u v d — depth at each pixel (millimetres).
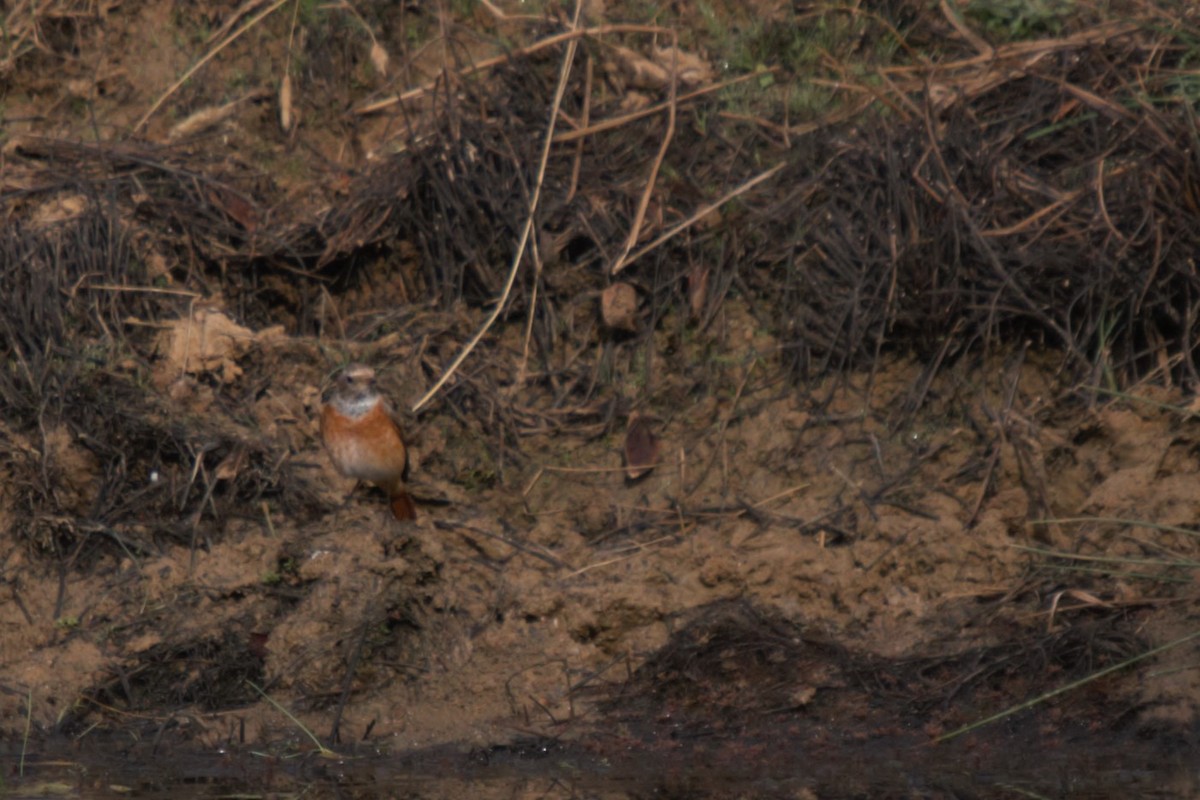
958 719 9203
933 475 10352
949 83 11953
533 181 11617
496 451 10891
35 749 9312
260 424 10719
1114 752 8969
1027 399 10617
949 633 9508
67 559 10195
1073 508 10039
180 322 10914
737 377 11008
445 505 10609
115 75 12875
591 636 9586
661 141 11844
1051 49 11969
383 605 9727
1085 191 10914
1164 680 9203
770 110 12023
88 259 11133
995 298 10578
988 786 8453
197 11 13094
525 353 11273
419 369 11125
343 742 9312
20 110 12766
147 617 9820
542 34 12750
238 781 8766
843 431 10703
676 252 11312
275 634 9664
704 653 9461
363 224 11547
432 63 12836
